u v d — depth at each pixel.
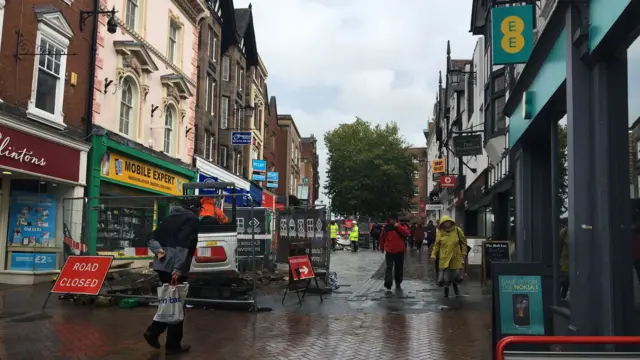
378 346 6.75
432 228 26.02
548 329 6.89
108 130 15.75
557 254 6.84
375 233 33.50
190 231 6.48
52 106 13.52
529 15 9.04
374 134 53.78
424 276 15.81
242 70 33.03
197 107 24.59
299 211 13.23
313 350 6.52
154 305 9.48
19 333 7.13
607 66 5.37
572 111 5.55
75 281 9.27
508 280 5.82
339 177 53.72
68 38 14.09
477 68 26.31
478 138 22.36
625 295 5.09
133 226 10.34
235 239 9.52
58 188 14.16
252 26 33.44
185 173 21.52
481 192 23.44
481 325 8.11
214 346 6.66
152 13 18.83
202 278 9.50
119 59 16.62
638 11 4.44
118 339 6.90
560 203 7.00
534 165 8.72
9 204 13.13
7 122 11.53
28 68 12.41
